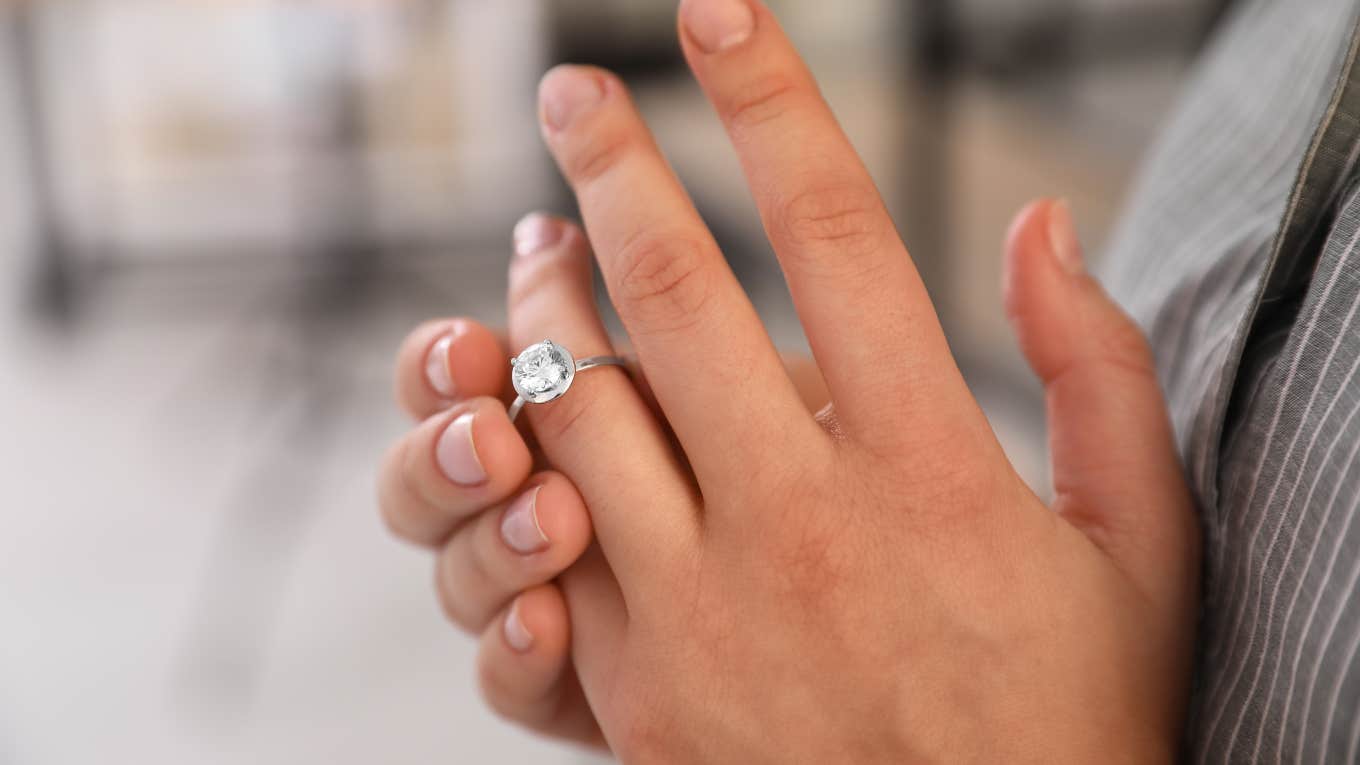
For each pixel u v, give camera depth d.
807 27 1.56
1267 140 0.35
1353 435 0.28
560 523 0.34
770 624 0.33
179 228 2.19
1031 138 1.07
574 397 0.34
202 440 1.47
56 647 1.07
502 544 0.35
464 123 2.28
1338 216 0.30
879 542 0.33
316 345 1.60
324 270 1.61
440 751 0.92
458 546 0.36
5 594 1.16
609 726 0.35
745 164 0.33
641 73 1.95
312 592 1.15
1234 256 0.33
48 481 1.38
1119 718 0.33
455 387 0.36
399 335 1.69
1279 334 0.31
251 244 2.16
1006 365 1.20
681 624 0.33
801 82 0.33
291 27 1.71
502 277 2.03
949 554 0.32
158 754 0.93
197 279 2.05
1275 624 0.29
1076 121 0.99
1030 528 0.33
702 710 0.33
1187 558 0.33
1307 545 0.29
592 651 0.35
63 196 2.02
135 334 1.83
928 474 0.33
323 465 1.39
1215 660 0.32
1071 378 0.35
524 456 0.35
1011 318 0.36
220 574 1.18
